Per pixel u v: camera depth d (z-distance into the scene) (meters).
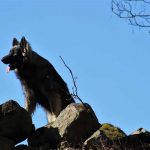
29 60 14.12
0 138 9.27
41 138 9.80
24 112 9.57
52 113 14.02
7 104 9.49
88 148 9.51
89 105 10.46
